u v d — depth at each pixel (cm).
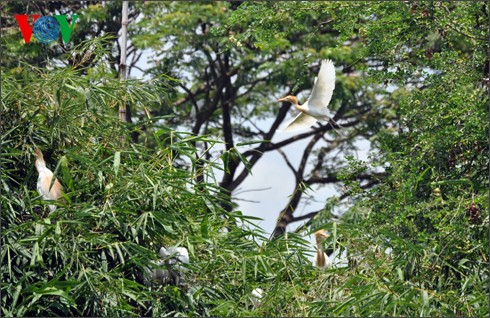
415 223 1603
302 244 1431
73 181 1428
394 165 1705
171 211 1434
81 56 1725
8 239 1355
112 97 1518
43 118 1498
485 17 1759
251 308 1413
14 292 1335
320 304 1321
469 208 1453
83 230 1370
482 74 1719
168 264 1394
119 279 1341
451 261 1454
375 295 1313
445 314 1328
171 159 1495
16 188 1427
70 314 1373
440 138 1645
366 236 1423
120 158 1476
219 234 1450
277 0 1931
